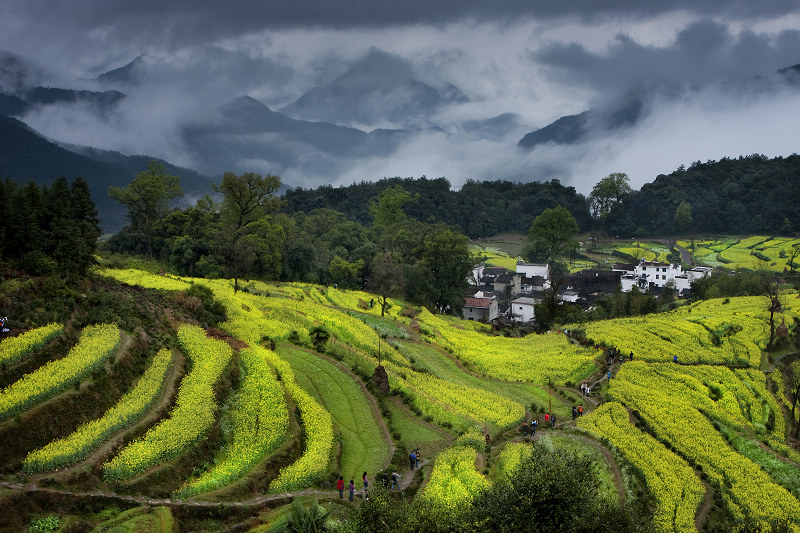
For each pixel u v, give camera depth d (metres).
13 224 51.41
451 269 124.81
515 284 170.00
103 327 49.25
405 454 50.44
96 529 31.98
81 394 40.62
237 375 53.62
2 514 30.81
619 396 69.00
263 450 43.78
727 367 80.19
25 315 45.47
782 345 89.69
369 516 32.38
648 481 50.16
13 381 39.69
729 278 132.12
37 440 36.16
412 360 76.38
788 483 54.47
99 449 37.66
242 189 110.38
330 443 47.62
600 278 171.50
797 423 66.38
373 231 167.62
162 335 54.97
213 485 38.38
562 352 85.69
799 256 184.75
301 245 121.69
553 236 192.62
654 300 123.19
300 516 34.03
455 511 34.81
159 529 33.00
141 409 42.19
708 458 56.34
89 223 62.69
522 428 58.75
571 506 33.22
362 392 60.25
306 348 68.25
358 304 102.56
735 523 46.78
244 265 106.38
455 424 57.31
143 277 77.12
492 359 83.31
